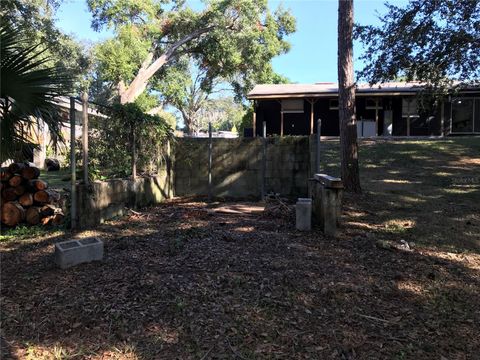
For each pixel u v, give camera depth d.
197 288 3.93
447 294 4.02
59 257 4.53
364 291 4.02
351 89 8.82
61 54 17.53
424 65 9.09
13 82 3.59
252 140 10.52
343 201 8.16
